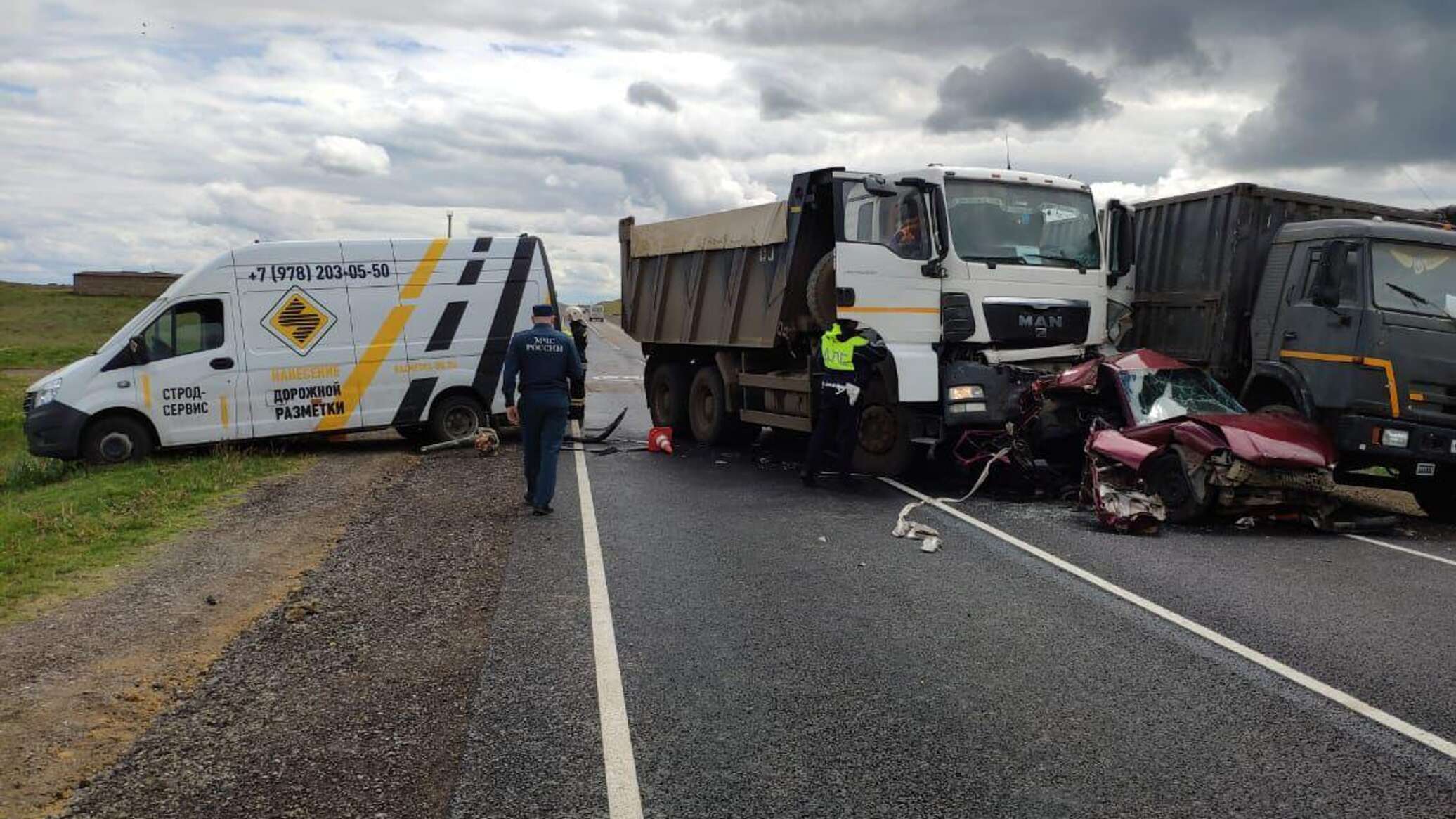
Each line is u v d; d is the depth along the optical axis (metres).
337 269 14.03
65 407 12.96
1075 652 5.71
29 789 4.11
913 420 11.56
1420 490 10.63
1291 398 10.59
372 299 14.19
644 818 3.80
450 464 13.14
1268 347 10.89
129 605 6.67
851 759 4.32
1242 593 7.02
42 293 85.75
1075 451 11.01
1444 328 9.52
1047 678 5.29
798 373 12.99
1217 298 11.59
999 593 6.98
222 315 13.55
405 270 14.33
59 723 4.77
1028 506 10.27
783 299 12.67
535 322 9.87
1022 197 11.53
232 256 13.60
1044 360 11.52
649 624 6.22
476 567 7.64
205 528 9.08
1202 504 9.29
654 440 14.28
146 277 84.94
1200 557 8.12
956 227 11.09
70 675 5.40
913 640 5.92
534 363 9.67
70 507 9.96
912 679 5.28
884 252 11.11
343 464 13.12
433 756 4.38
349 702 5.01
